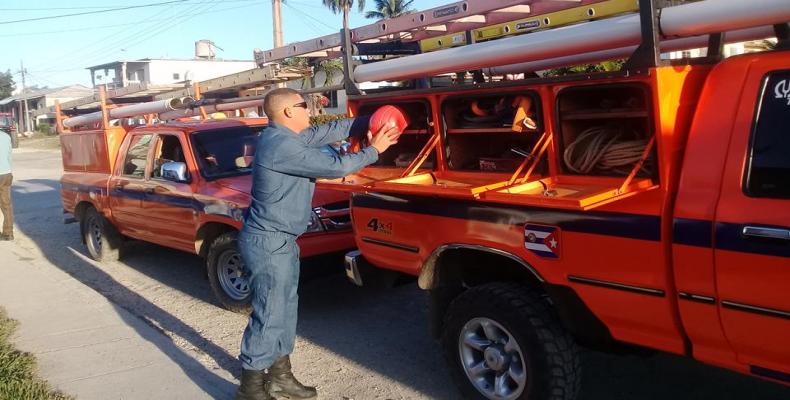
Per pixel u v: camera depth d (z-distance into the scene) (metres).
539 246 3.69
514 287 3.99
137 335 5.79
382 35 4.74
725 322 3.09
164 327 6.34
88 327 6.04
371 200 4.68
